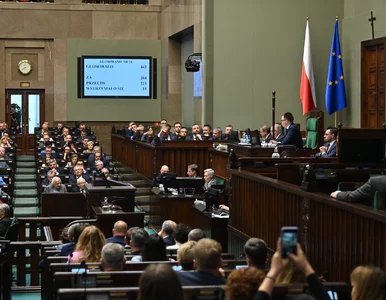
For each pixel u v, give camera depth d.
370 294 3.75
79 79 25.94
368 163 8.49
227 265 6.21
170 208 13.08
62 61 26.22
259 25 18.20
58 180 14.48
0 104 26.19
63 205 13.83
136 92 26.06
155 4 26.23
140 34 26.22
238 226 9.66
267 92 18.27
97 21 26.14
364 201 6.21
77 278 5.05
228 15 18.14
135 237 6.78
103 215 10.49
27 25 26.05
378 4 16.19
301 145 12.34
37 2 26.09
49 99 26.28
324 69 18.16
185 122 24.80
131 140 19.12
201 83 18.95
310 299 3.25
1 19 25.95
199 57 19.72
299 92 18.31
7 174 17.17
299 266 3.27
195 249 4.70
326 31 18.11
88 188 11.59
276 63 18.27
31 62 26.27
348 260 6.11
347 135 8.58
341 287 4.30
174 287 3.24
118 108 26.02
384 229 5.47
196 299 4.31
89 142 20.25
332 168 8.33
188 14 21.84
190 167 13.87
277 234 8.02
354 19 17.19
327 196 6.57
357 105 17.00
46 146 20.67
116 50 26.03
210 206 11.09
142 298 3.23
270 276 3.24
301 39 18.28
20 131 26.36
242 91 18.23
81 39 26.00
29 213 16.81
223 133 18.16
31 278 10.03
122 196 11.52
